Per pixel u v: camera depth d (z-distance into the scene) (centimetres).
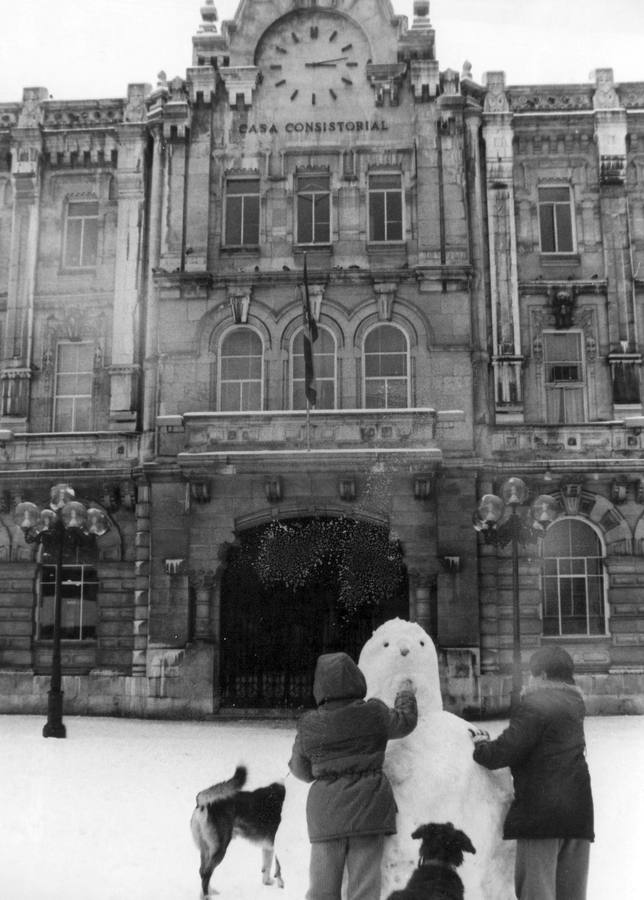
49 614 2580
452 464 2453
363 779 656
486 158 2709
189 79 2738
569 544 2523
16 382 2691
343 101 2733
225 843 814
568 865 689
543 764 681
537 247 2691
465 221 2644
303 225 2712
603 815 1080
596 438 2531
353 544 2467
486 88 2736
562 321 2634
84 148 2795
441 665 2373
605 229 2680
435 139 2695
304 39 2769
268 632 2448
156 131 2750
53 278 2758
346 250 2661
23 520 2100
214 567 2445
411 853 664
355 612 2442
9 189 2814
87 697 2462
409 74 2733
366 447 2431
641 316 2658
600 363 2625
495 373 2595
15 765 1511
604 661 2445
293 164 2716
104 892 827
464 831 676
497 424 2555
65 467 2600
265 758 1588
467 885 664
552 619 2488
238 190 2742
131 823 1077
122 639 2511
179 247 2666
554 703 692
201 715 2384
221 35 2766
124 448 2606
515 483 2091
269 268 2664
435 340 2573
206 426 2464
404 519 2438
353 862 649
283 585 2452
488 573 2459
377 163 2703
